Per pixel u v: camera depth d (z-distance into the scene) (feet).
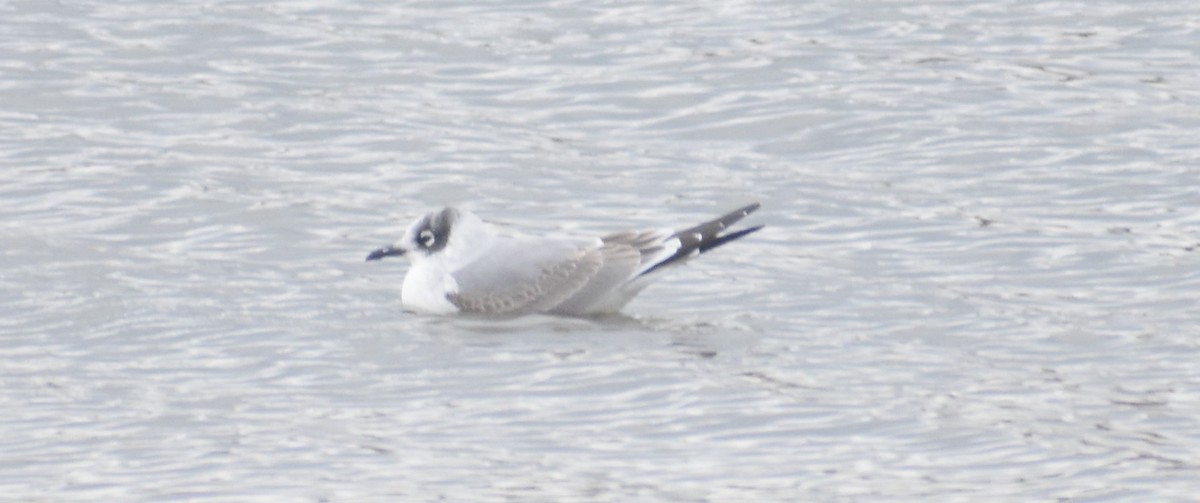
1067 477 42.75
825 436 45.55
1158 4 89.04
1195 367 50.08
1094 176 68.44
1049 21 87.35
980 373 49.93
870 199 66.85
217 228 63.62
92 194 66.85
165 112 76.74
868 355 51.55
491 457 44.24
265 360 51.34
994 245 61.57
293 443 45.11
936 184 68.44
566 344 52.85
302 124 75.31
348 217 65.00
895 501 41.47
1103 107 75.87
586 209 66.33
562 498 41.65
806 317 55.16
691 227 58.23
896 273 59.16
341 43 85.46
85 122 75.46
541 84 80.38
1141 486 42.19
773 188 68.18
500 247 57.06
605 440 45.34
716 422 46.47
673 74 81.00
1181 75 79.77
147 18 88.69
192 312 55.16
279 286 58.03
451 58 83.56
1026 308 55.42
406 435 45.68
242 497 41.78
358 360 51.47
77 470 43.42
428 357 51.67
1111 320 54.19
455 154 72.02
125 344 52.49
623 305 56.29
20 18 88.48
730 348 52.24
